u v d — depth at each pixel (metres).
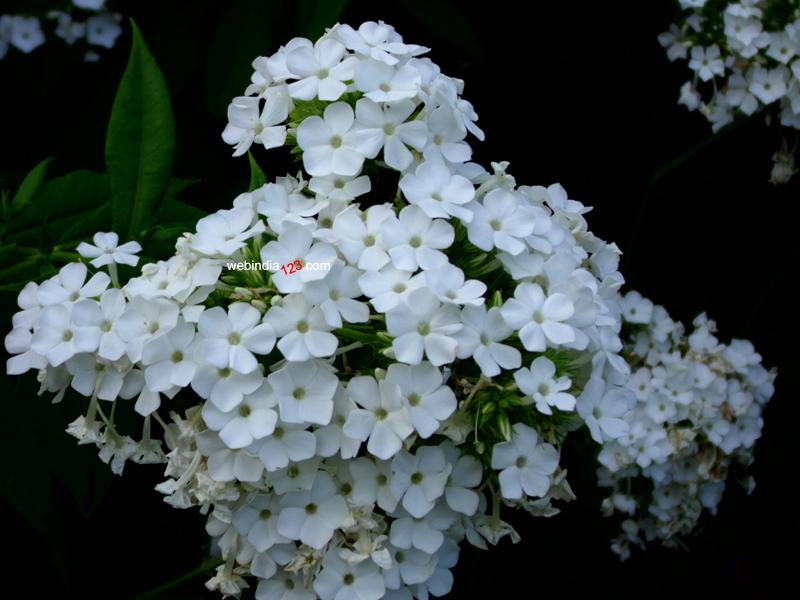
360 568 0.49
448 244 0.49
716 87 0.75
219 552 0.62
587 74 0.80
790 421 0.80
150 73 0.56
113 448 0.50
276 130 0.53
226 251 0.49
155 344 0.48
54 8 0.71
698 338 0.73
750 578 0.82
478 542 0.50
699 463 0.70
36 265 0.57
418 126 0.51
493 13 0.77
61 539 0.60
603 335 0.52
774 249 0.86
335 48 0.52
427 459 0.48
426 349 0.47
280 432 0.47
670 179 0.83
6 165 0.72
